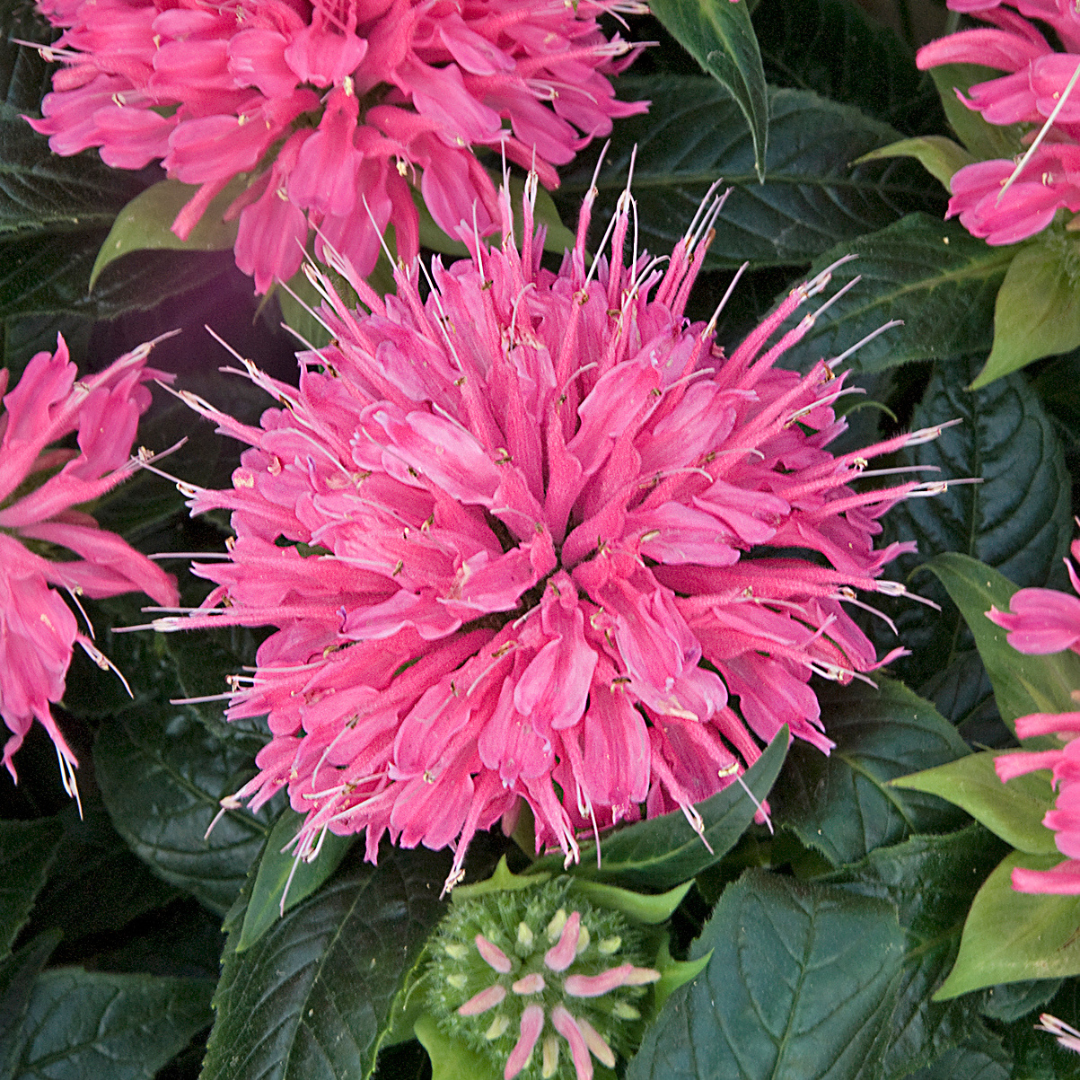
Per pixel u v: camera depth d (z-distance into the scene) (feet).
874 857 0.87
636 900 0.85
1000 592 0.88
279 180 0.88
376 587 0.84
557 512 0.84
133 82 0.89
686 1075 0.84
